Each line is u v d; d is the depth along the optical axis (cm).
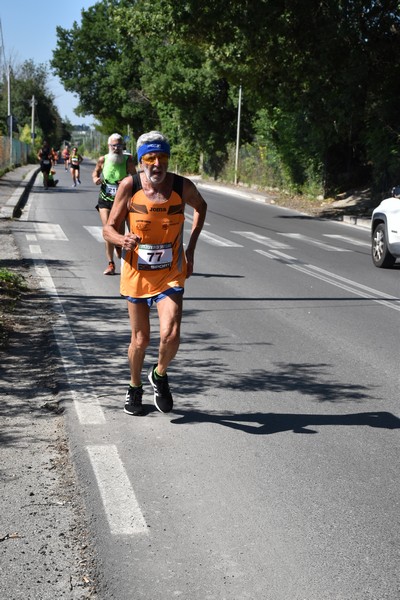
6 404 546
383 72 2461
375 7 2345
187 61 4622
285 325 843
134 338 515
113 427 509
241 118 4634
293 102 2667
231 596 317
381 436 511
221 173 4716
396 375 660
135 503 399
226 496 412
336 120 2642
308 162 3084
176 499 406
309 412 557
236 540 364
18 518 379
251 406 567
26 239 1477
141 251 488
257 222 2152
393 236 1255
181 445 483
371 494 420
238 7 2278
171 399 530
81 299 934
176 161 5791
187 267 510
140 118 6625
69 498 404
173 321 494
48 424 511
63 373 621
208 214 2334
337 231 1998
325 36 2316
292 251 1505
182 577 331
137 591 319
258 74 2567
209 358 698
